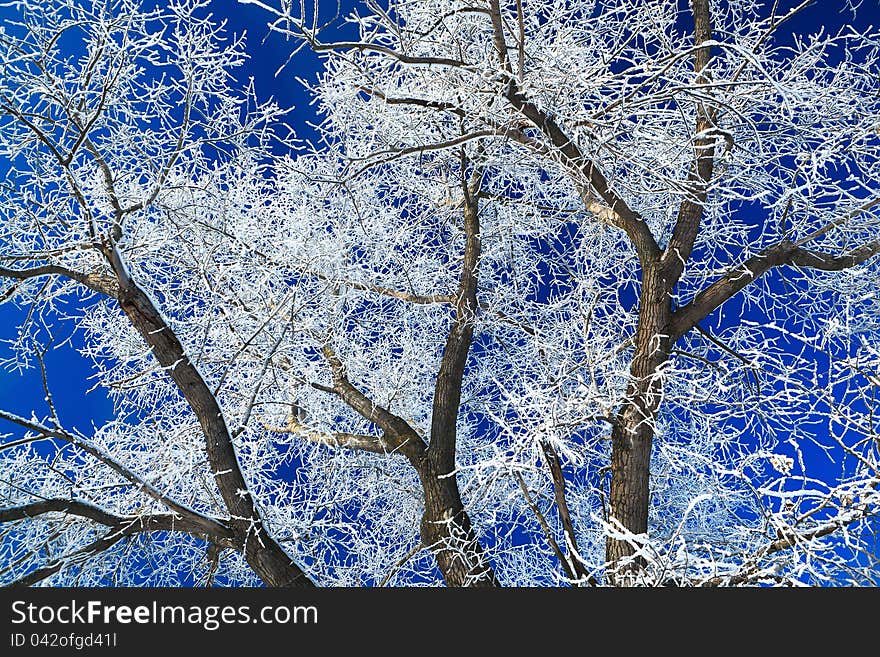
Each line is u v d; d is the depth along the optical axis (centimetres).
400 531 863
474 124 677
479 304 883
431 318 915
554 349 704
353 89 739
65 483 649
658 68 597
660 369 661
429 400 953
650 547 473
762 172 702
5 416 562
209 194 723
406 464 888
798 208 688
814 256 693
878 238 729
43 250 627
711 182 645
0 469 618
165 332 591
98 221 594
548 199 839
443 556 691
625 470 642
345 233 791
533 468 562
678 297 791
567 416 609
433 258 909
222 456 591
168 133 684
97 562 681
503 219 866
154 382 844
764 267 688
